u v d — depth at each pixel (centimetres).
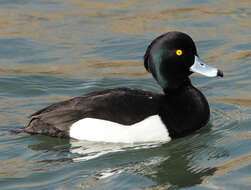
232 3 1692
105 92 1010
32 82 1258
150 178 871
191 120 1009
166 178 871
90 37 1507
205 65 1034
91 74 1310
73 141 981
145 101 991
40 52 1430
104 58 1400
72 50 1441
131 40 1478
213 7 1667
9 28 1548
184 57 1026
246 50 1402
